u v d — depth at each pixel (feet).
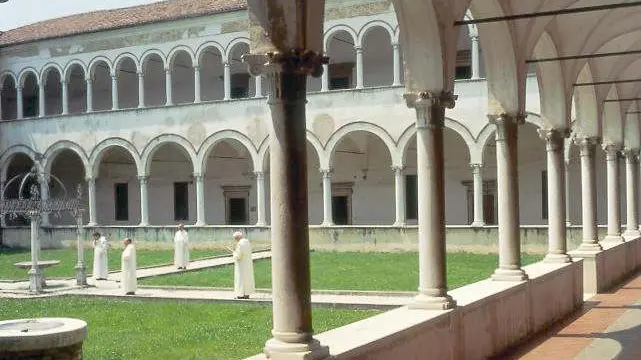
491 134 117.50
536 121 116.57
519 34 51.49
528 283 50.14
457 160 135.95
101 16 152.46
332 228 127.03
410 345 33.06
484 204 134.31
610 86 79.46
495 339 44.01
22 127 151.43
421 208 38.88
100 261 97.50
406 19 38.73
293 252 26.35
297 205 26.43
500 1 48.62
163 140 139.74
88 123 145.38
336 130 127.03
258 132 132.26
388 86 123.44
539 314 52.54
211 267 106.32
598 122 76.02
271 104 26.48
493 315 43.75
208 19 134.62
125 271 80.89
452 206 136.77
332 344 29.12
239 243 75.87
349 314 65.26
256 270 101.45
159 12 142.72
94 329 60.95
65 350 30.66
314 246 128.16
